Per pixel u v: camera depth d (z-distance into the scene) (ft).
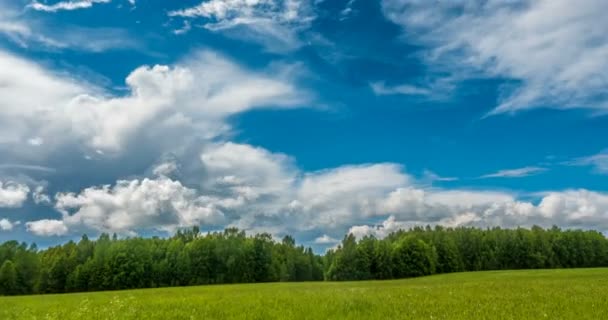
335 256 377.71
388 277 345.51
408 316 39.11
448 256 376.07
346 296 62.03
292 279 432.25
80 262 359.87
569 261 399.03
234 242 397.80
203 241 372.58
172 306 52.90
